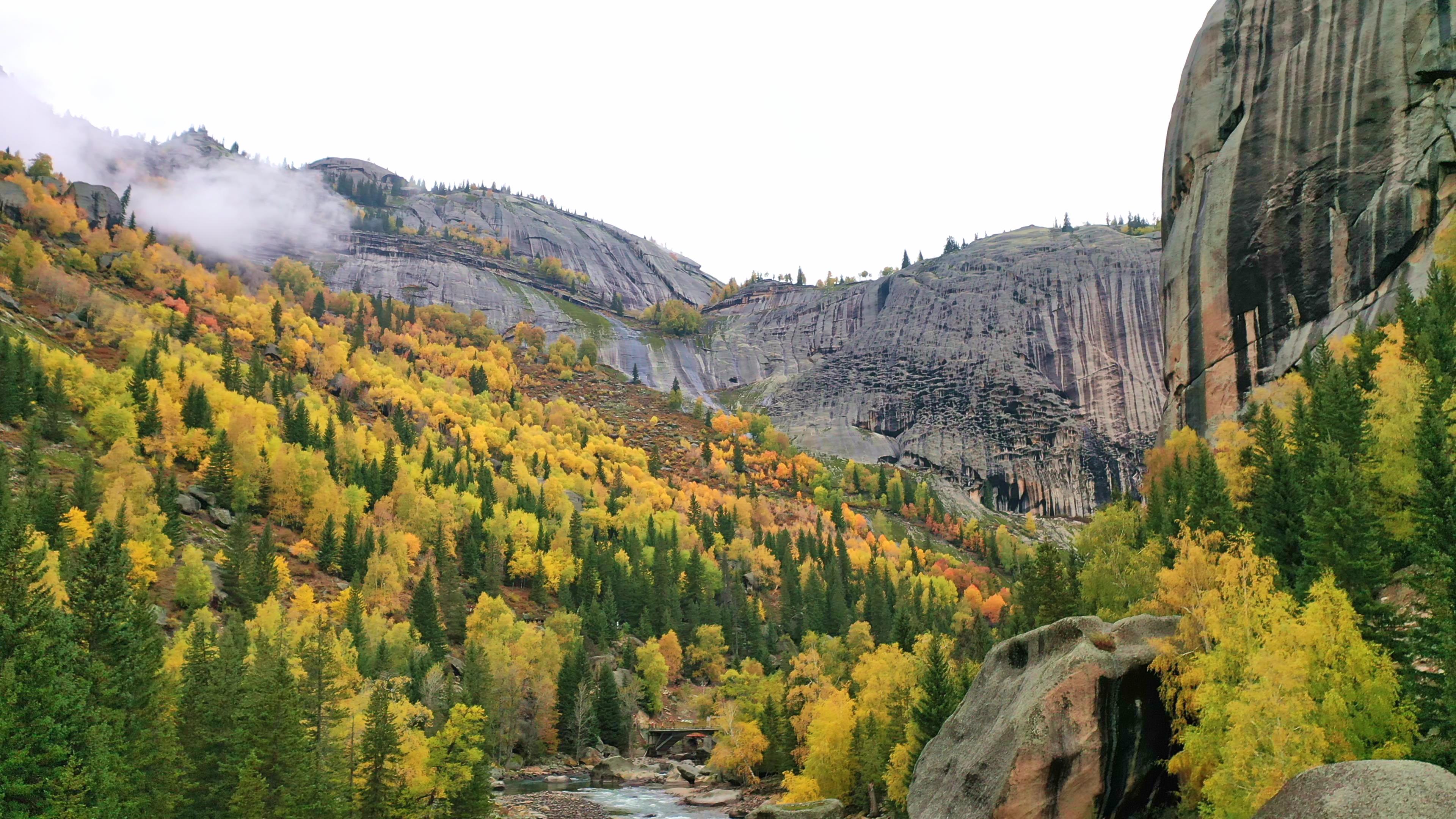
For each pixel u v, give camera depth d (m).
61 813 49.22
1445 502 41.28
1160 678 46.88
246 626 112.38
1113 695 45.75
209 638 88.00
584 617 174.50
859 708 89.56
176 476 166.88
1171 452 97.50
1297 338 93.75
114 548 68.44
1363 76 95.25
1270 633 39.91
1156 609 55.56
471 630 156.12
